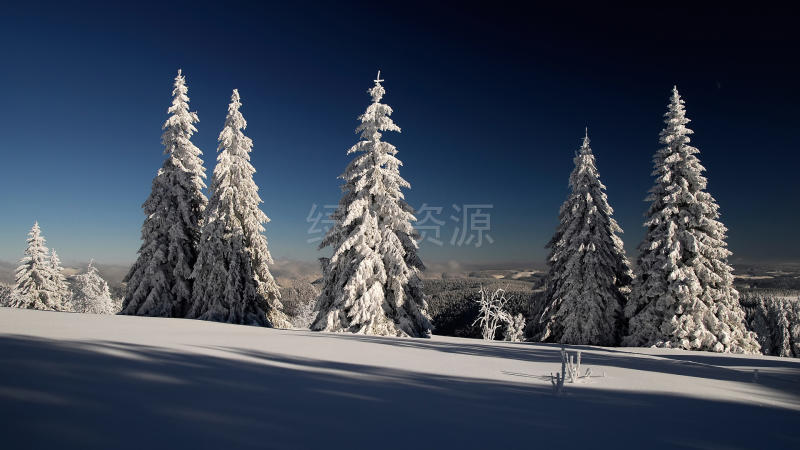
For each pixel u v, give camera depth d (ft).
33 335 28.96
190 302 84.38
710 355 49.96
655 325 73.92
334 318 68.69
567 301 82.58
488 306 129.39
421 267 76.13
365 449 9.92
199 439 9.88
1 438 9.13
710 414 16.56
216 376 18.01
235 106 88.28
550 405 16.61
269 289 88.58
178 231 84.58
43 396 12.82
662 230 77.05
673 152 79.61
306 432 11.00
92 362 19.27
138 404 12.63
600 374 26.53
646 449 11.38
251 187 88.74
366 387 17.99
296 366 22.86
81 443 9.16
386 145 73.67
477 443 11.01
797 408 19.21
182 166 88.22
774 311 159.12
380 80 75.31
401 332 68.95
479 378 22.76
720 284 73.67
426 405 15.20
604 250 84.33
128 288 83.41
